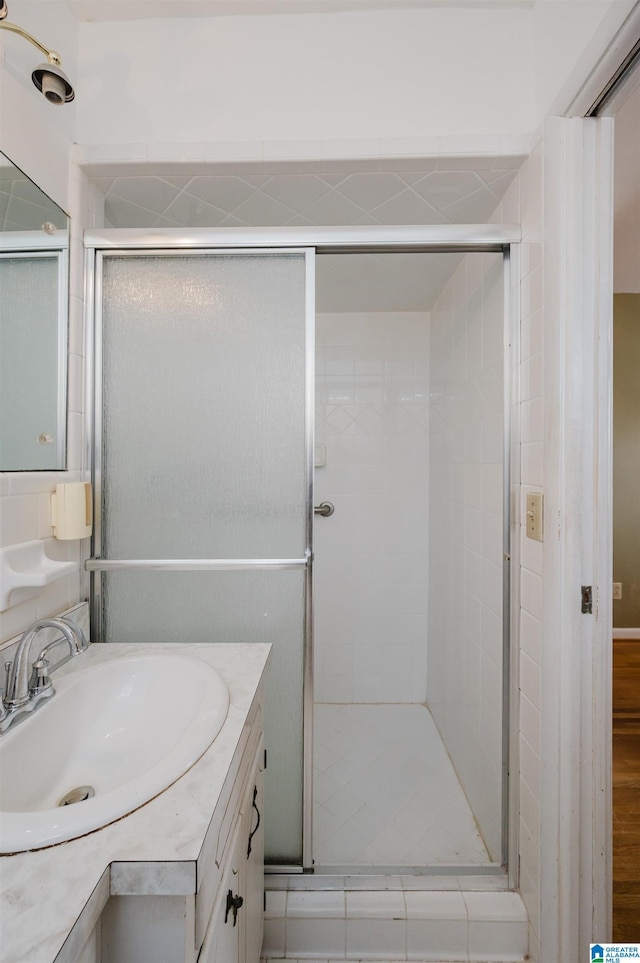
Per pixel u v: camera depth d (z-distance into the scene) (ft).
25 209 3.13
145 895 1.57
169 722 2.69
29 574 2.76
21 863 1.50
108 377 3.88
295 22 3.62
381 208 4.19
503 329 3.88
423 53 3.59
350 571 7.09
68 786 2.37
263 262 3.84
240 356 3.85
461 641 5.33
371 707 6.98
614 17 2.42
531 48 3.56
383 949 3.46
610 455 3.11
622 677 7.88
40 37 3.25
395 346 7.00
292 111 3.60
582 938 3.10
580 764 3.10
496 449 4.21
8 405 2.96
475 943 3.44
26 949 1.22
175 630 3.89
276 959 3.45
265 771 3.83
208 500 3.86
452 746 5.64
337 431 7.06
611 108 2.93
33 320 3.21
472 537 4.93
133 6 3.56
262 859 3.21
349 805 4.86
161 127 3.64
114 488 3.88
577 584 3.09
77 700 2.70
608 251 3.07
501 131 3.56
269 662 3.84
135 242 3.75
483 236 3.71
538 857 3.33
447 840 4.37
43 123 3.27
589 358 3.08
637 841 4.41
